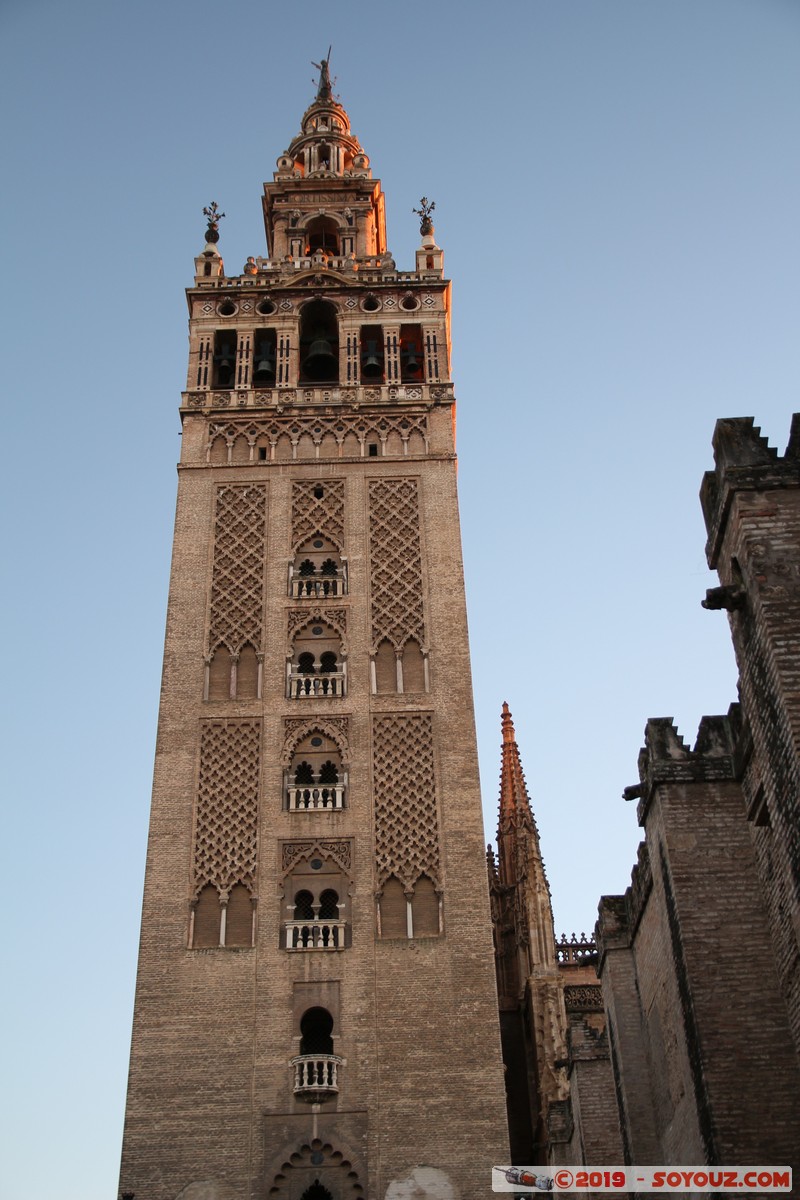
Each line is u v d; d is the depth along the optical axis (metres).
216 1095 46.34
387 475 62.09
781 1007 32.50
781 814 27.88
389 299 68.38
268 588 58.50
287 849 51.66
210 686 55.81
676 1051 36.47
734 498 29.12
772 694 27.80
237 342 66.94
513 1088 68.94
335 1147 45.47
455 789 53.12
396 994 48.44
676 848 34.72
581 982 75.69
